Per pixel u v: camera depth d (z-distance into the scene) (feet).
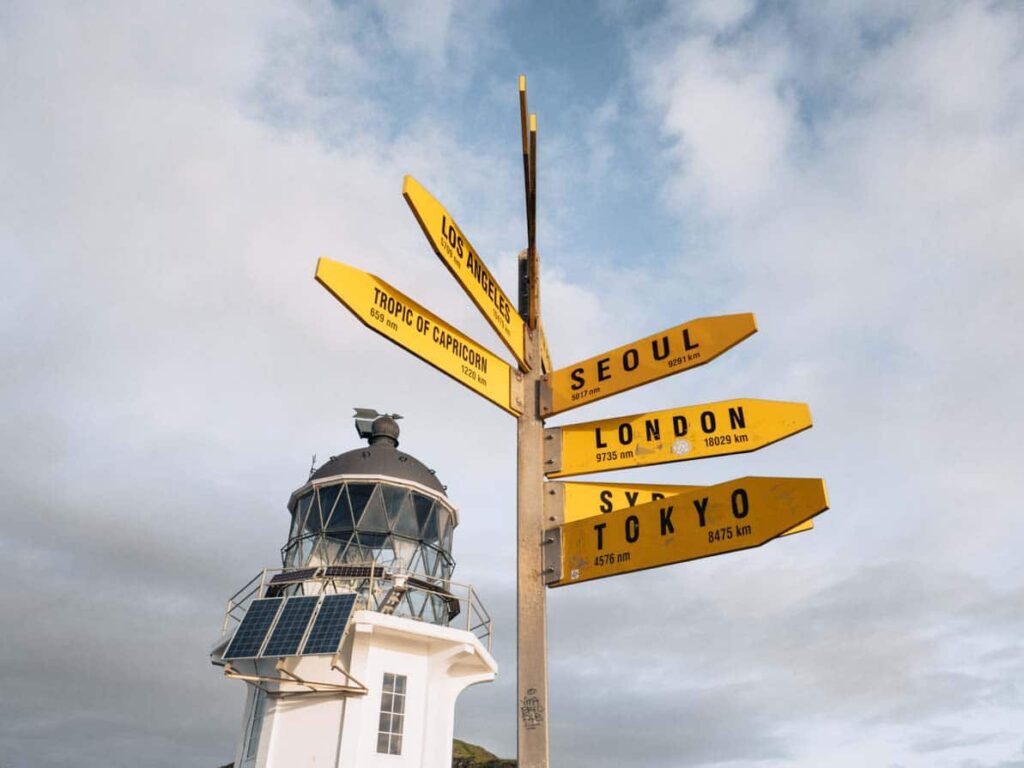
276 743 61.46
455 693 67.31
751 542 19.81
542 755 20.29
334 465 73.97
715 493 21.01
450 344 23.90
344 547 69.46
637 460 24.08
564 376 25.86
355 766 59.47
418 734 63.36
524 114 24.35
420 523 72.08
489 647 70.28
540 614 22.25
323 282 20.58
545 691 21.12
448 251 22.07
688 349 24.17
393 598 65.41
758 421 23.86
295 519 74.59
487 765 214.90
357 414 82.12
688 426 24.34
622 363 25.23
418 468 75.61
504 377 25.66
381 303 22.12
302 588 66.95
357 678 61.98
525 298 27.58
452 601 71.97
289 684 62.64
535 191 25.49
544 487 24.39
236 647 59.36
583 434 24.94
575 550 22.67
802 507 19.34
